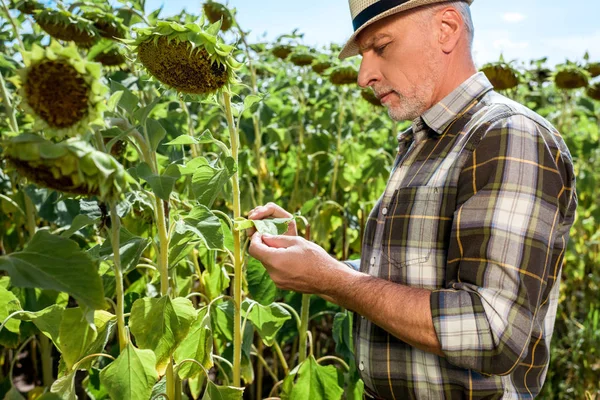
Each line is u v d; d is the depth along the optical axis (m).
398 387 1.83
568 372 3.96
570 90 4.74
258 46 4.54
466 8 1.81
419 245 1.73
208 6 3.30
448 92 1.82
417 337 1.58
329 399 2.31
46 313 1.66
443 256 1.70
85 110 1.20
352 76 3.65
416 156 1.86
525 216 1.52
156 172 1.66
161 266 1.70
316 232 3.47
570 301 4.92
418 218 1.73
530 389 1.79
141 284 2.74
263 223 1.72
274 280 1.78
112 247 1.54
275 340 2.84
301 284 1.76
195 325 1.92
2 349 3.45
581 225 4.98
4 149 1.17
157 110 3.02
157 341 1.63
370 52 1.85
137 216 2.38
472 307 1.51
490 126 1.62
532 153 1.56
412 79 1.79
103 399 2.32
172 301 1.66
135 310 1.63
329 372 2.31
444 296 1.55
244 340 2.42
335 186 4.14
